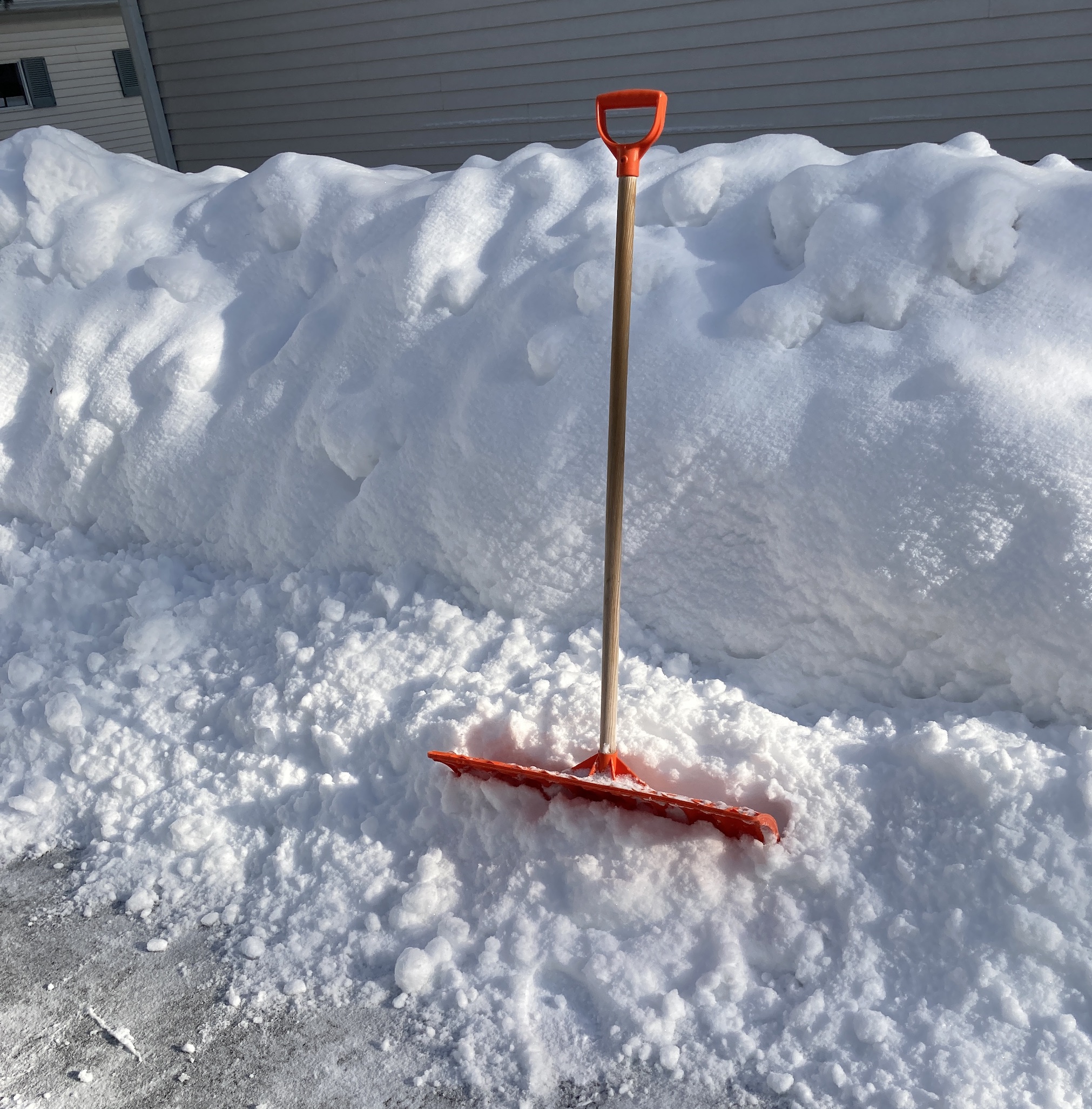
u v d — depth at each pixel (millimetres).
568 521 2697
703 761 2221
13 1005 2033
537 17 6879
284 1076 1851
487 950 2047
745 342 2639
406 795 2396
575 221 3107
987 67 5559
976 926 1854
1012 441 2240
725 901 2033
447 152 7746
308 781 2504
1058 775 1943
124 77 17750
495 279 3150
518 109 7227
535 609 2750
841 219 2662
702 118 6531
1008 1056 1700
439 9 7305
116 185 4098
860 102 5984
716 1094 1764
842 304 2615
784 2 5988
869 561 2318
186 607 3121
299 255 3598
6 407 3789
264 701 2639
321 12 7852
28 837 2531
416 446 3002
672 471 2596
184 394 3477
